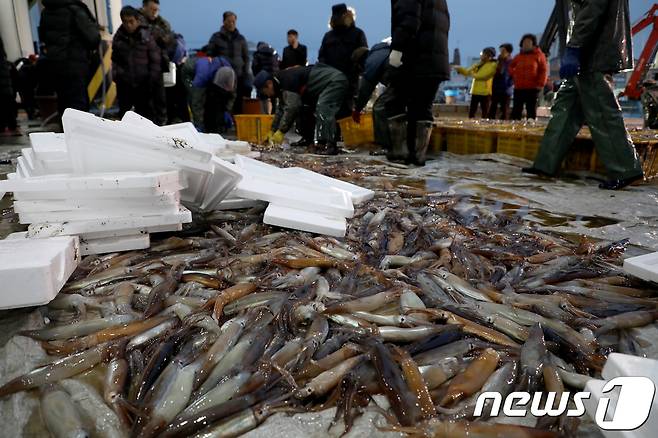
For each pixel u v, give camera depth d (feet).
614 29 18.37
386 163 27.81
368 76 29.66
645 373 5.36
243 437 5.80
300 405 6.35
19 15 55.88
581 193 19.40
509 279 10.41
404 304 9.06
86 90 30.89
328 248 11.59
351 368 6.82
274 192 13.87
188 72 41.06
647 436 4.96
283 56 44.16
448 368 7.01
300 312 8.41
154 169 10.93
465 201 17.97
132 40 33.68
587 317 8.81
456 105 58.29
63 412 6.00
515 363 7.09
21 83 52.39
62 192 9.73
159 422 5.82
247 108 46.88
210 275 9.94
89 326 7.94
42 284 7.48
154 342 7.52
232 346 7.32
